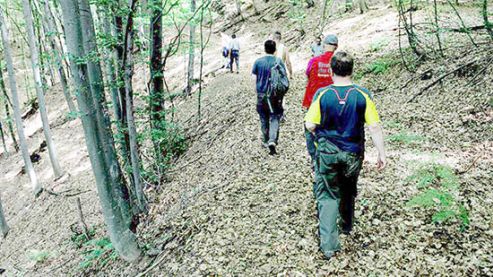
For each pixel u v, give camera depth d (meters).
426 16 13.43
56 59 7.88
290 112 9.15
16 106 15.18
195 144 10.32
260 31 25.83
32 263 10.09
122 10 6.82
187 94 16.59
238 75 16.88
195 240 4.98
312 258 3.96
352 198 3.81
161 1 8.30
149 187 8.82
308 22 21.69
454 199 4.38
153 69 9.26
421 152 5.77
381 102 8.54
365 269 3.67
